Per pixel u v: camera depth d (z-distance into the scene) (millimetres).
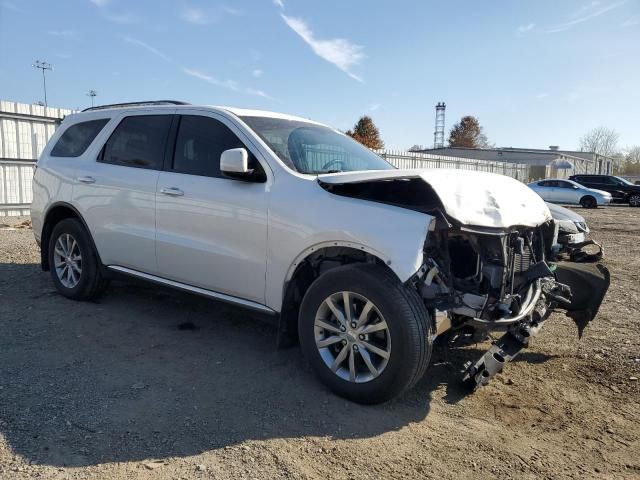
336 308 3354
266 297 3736
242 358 4004
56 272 5387
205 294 4129
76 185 5051
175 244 4211
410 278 3018
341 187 3566
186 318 4891
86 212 4953
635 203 28516
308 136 4340
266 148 3852
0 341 4121
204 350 4141
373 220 3189
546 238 4395
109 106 5336
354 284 3211
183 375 3660
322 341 3428
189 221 4121
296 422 3070
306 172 3838
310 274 3725
